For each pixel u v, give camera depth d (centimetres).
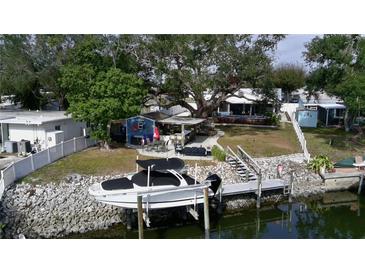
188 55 3288
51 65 4041
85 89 2661
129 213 1734
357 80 2894
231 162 2470
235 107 4981
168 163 1845
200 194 1781
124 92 2650
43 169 2178
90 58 2788
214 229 1878
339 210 2191
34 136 2742
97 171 2197
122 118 2686
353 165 2572
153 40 3378
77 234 1683
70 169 2203
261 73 3591
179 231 1786
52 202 1823
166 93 3844
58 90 4172
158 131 2970
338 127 4316
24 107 4384
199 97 3772
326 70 3575
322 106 4497
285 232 1856
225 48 3262
